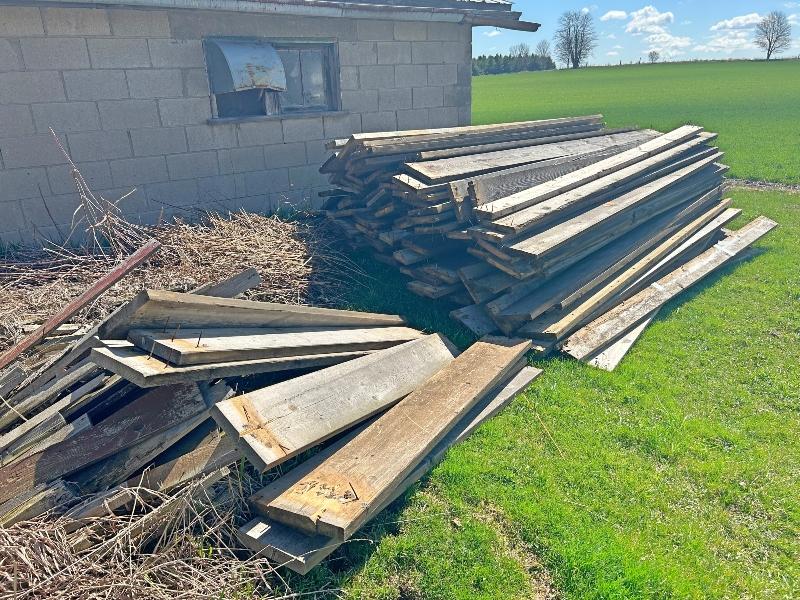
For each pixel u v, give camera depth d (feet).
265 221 23.47
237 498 10.96
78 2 22.00
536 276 18.85
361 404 13.12
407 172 20.15
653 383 16.49
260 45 26.50
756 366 17.39
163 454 11.38
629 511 11.80
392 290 21.67
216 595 9.23
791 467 13.04
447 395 14.11
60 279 18.57
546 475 12.75
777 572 10.49
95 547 9.61
